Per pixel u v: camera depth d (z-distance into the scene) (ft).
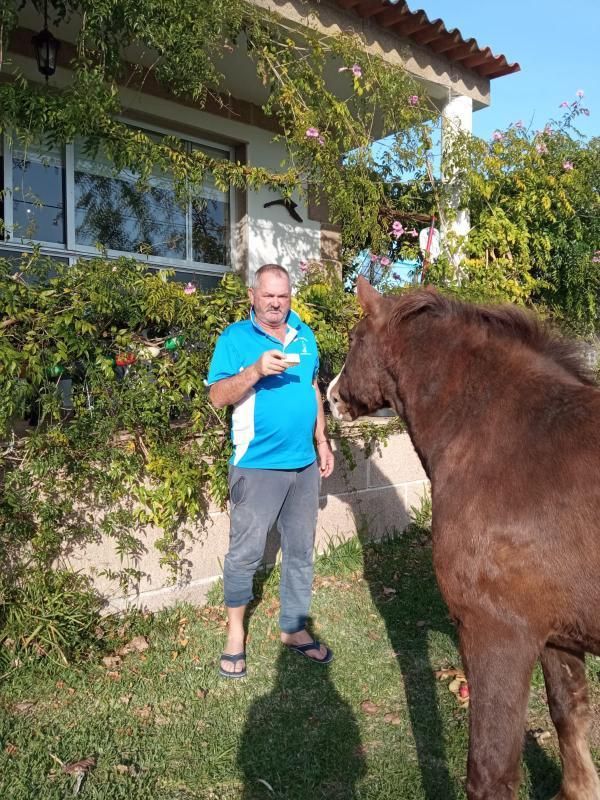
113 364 11.23
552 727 9.02
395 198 22.49
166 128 20.43
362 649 11.23
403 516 16.93
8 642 10.00
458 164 21.07
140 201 19.92
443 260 21.33
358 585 13.91
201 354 12.07
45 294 10.49
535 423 6.29
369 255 20.61
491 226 21.76
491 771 5.95
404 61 20.12
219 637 11.46
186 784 7.78
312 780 7.84
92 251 18.79
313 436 11.03
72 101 13.20
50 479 10.46
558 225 23.24
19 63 16.80
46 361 10.27
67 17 15.55
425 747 8.54
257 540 10.33
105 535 11.39
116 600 11.66
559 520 5.80
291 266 22.75
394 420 16.38
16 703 9.16
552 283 23.88
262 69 16.61
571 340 7.29
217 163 17.28
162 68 15.14
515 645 6.02
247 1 15.96
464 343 7.22
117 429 11.41
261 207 21.91
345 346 14.58
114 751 8.29
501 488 6.15
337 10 18.38
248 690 9.92
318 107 17.62
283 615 10.96
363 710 9.43
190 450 12.09
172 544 12.20
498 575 6.03
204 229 21.59
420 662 10.78
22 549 10.48
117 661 10.41
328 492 15.11
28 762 7.91
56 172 18.10
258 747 8.49
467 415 6.82
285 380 10.28
